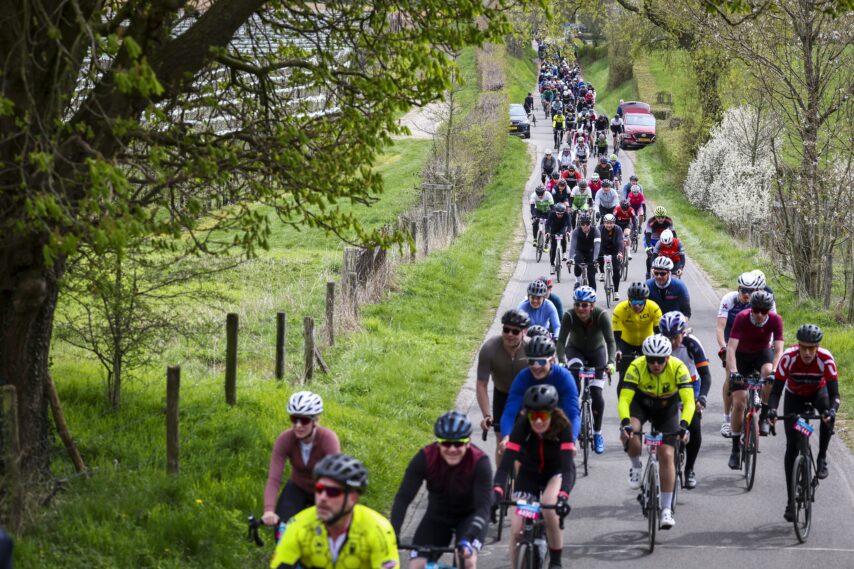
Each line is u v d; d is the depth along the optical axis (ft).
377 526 46.65
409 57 78.89
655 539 79.41
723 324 103.19
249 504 81.51
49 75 70.18
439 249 250.57
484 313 192.03
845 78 192.75
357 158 79.46
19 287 71.05
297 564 48.24
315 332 150.30
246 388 115.44
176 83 74.02
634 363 81.41
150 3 69.92
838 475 98.68
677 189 413.18
